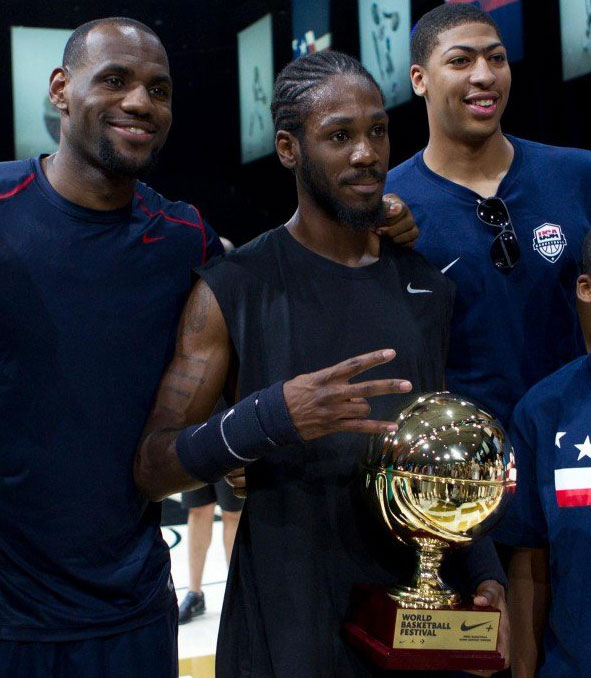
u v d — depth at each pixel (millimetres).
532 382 1737
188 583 3783
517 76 3941
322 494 1239
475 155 1773
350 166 1218
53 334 1421
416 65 1828
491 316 1716
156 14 7879
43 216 1443
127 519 1465
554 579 1395
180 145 8562
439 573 1311
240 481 1427
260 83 7520
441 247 1744
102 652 1459
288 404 1099
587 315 1834
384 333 1280
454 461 1121
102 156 1416
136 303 1466
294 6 6418
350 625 1218
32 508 1438
